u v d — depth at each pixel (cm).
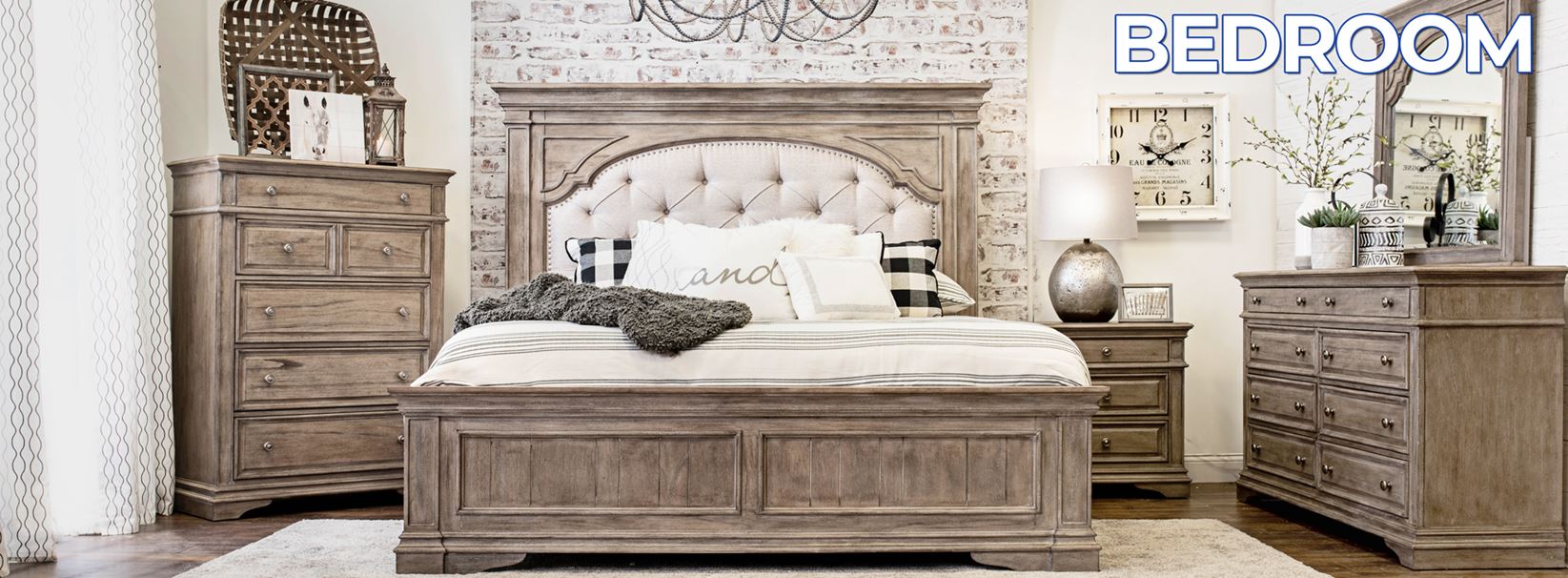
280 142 443
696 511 313
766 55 478
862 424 313
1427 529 329
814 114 466
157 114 399
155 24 425
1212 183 486
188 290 411
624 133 464
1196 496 452
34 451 329
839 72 479
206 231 400
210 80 462
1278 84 487
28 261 328
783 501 314
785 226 410
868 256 421
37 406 330
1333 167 452
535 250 462
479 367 312
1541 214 349
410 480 311
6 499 324
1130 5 488
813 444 314
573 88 461
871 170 466
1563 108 340
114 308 381
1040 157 486
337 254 414
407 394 308
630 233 463
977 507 315
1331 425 376
